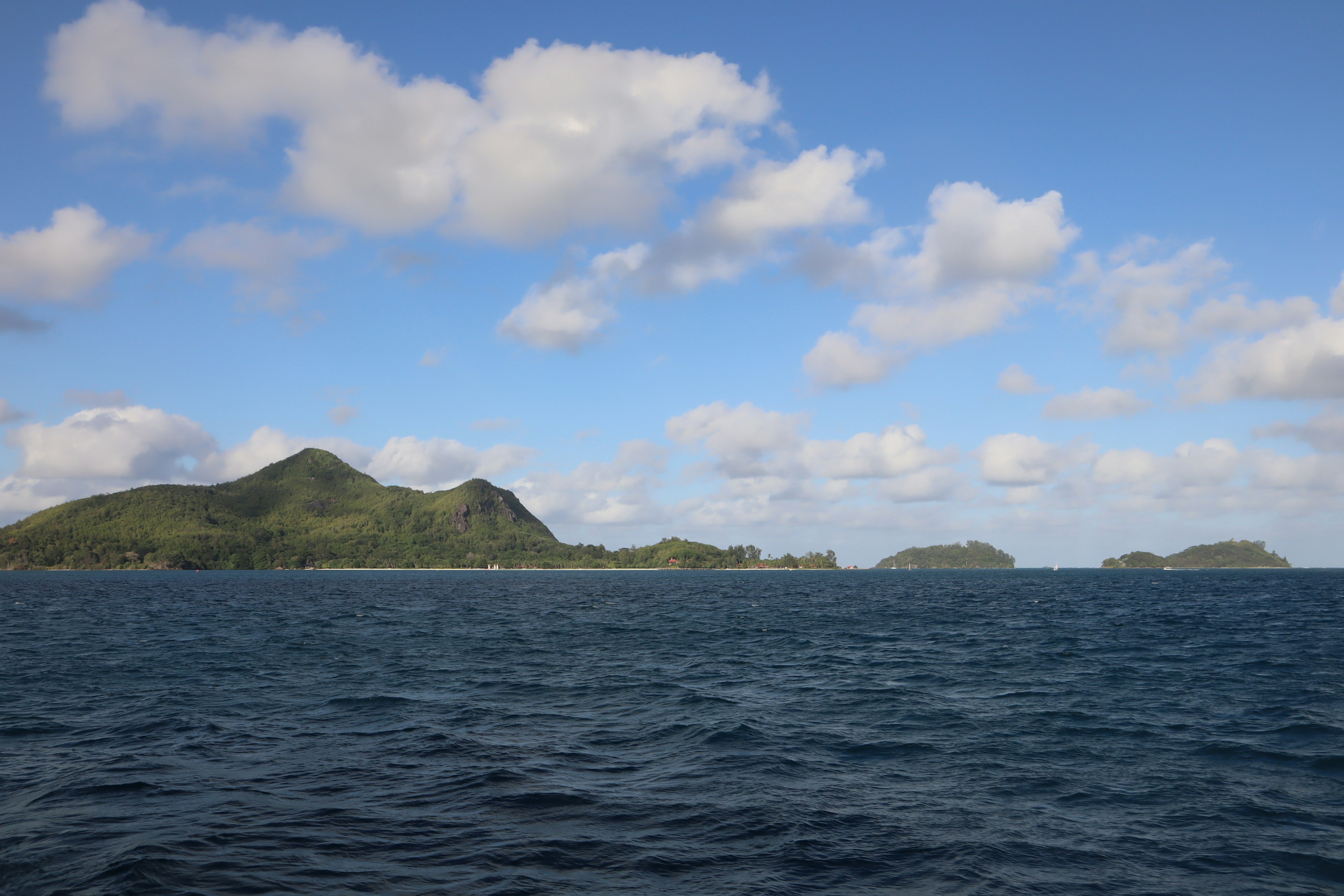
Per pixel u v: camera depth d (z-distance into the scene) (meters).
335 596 123.56
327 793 16.16
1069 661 38.91
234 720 23.70
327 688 30.27
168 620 68.94
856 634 56.28
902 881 11.84
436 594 137.25
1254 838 13.88
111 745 20.41
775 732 22.38
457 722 23.66
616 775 17.70
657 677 33.50
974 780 17.45
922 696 28.61
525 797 15.91
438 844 13.22
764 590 163.50
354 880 11.63
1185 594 133.12
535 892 11.23
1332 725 22.77
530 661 39.31
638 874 11.98
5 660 38.31
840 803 15.73
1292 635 53.62
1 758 18.95
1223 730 22.33
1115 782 17.31
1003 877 12.03
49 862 12.18
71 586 166.88
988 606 97.00
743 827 14.26
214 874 11.77
